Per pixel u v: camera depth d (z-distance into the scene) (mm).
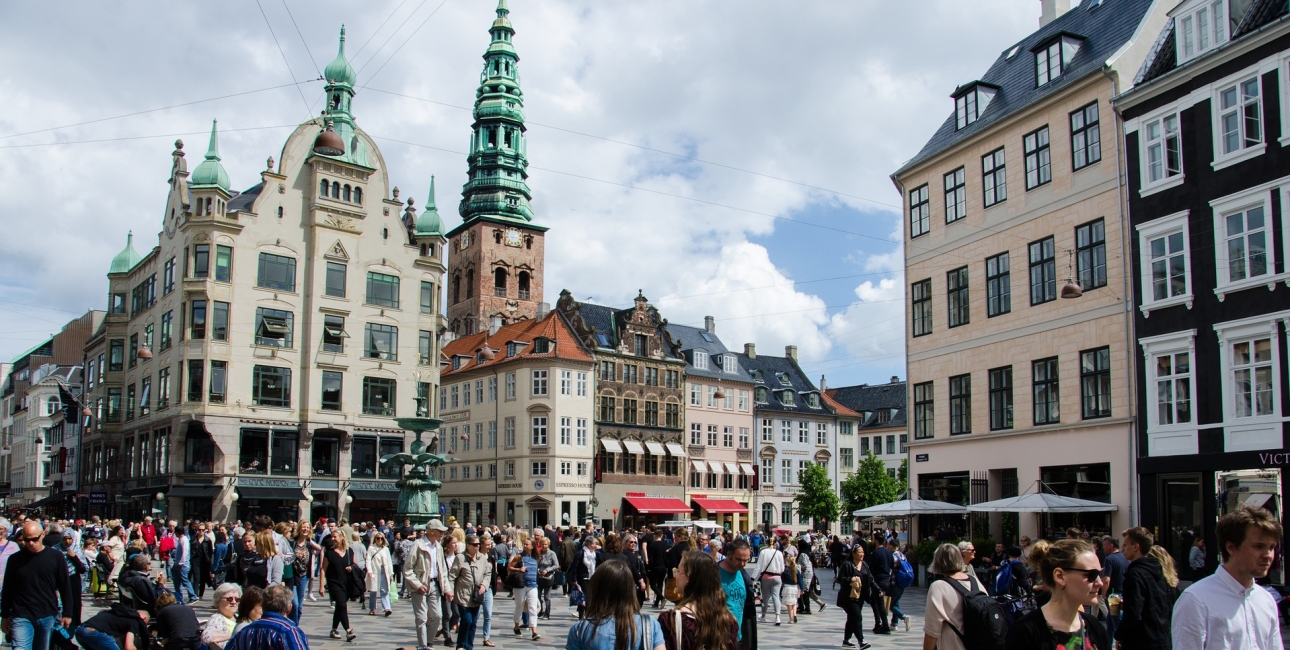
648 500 84625
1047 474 35719
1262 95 28625
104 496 64312
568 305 87000
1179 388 30766
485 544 25531
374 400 63562
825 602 33188
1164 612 9211
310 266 62188
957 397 40406
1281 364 27672
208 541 28359
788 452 98750
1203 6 30938
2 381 130875
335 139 63688
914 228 43531
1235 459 28484
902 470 99875
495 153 120312
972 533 38156
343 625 20828
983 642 8945
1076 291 31016
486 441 84562
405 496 35375
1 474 124500
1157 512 31031
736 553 10641
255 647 9016
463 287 120562
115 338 70062
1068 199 35312
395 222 65938
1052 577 7227
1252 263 28797
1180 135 31141
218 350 58375
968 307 40062
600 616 7277
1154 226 31734
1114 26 36062
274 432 59719
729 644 7723
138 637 12969
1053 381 35625
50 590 13391
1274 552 6645
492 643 20141
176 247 61031
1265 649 6645
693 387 90938
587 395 82250
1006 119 38062
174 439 57719
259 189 65188
